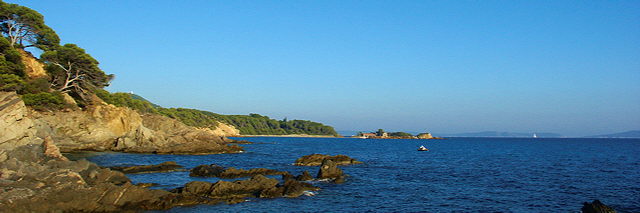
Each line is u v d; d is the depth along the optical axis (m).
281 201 24.17
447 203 25.23
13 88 52.84
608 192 29.61
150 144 69.44
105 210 19.97
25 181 21.64
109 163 45.66
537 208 24.05
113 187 21.47
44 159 32.88
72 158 47.78
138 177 32.88
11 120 39.78
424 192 29.00
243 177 34.31
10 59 56.47
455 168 47.12
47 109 59.06
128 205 20.84
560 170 45.25
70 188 20.66
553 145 154.12
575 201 26.14
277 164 49.72
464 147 128.50
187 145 67.44
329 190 28.61
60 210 18.94
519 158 67.56
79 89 70.75
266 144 121.62
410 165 50.72
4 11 62.09
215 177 33.84
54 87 66.06
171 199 22.05
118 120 71.25
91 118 66.56
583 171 44.19
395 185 32.06
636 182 34.97
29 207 18.19
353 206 23.77
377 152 88.19
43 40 69.38
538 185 32.84
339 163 49.44
